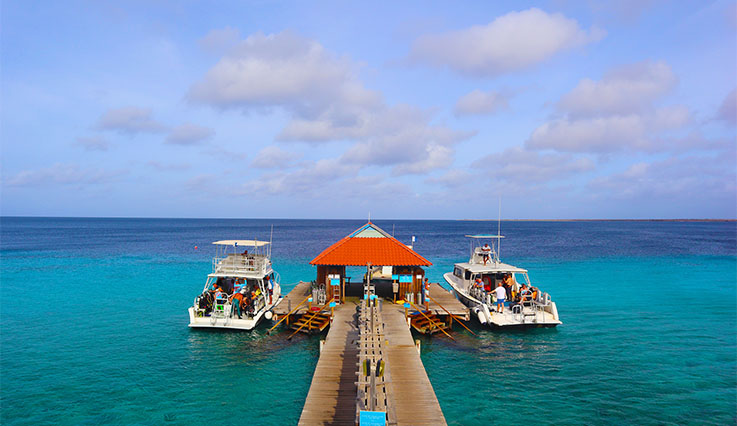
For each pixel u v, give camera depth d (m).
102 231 159.25
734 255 71.06
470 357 21.61
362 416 9.75
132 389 17.84
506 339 24.48
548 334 25.52
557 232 165.00
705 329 26.86
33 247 85.06
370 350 15.00
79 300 35.34
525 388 17.95
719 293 39.06
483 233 158.50
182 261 61.81
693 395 17.20
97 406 16.31
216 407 16.31
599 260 63.50
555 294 38.56
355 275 50.16
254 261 27.80
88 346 23.33
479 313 25.83
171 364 20.67
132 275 48.72
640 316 30.28
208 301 26.19
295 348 22.92
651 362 20.97
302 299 29.22
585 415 15.60
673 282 44.91
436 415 12.34
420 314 25.31
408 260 27.78
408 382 14.63
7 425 14.80
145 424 14.98
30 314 30.52
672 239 117.00
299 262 59.38
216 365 20.55
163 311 31.45
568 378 18.97
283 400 16.94
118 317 29.64
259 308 26.59
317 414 12.59
